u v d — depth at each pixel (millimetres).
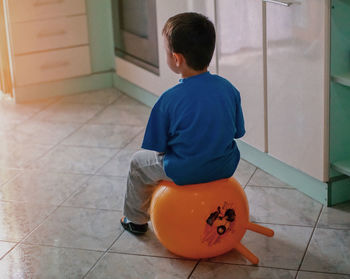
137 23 3572
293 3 2285
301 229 2291
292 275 2010
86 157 3062
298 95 2408
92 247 2242
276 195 2564
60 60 3939
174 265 2100
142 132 3359
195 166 1946
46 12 3789
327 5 2154
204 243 2012
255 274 2025
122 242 2264
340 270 2023
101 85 4137
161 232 2062
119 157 3047
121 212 2496
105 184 2758
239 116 2041
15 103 3904
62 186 2754
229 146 2008
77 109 3766
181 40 1852
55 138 3326
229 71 2801
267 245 2193
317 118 2342
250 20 2553
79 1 3865
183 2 3027
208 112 1891
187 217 1981
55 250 2234
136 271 2080
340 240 2203
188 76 1925
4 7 3713
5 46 3852
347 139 2375
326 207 2443
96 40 4012
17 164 3008
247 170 2814
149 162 2094
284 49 2410
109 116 3629
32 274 2090
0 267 2137
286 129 2527
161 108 1921
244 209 2041
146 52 3555
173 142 1949
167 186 2051
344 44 2227
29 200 2633
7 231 2381
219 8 2748
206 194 1981
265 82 2576
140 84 3736
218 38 2814
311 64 2295
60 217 2477
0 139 3334
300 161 2498
